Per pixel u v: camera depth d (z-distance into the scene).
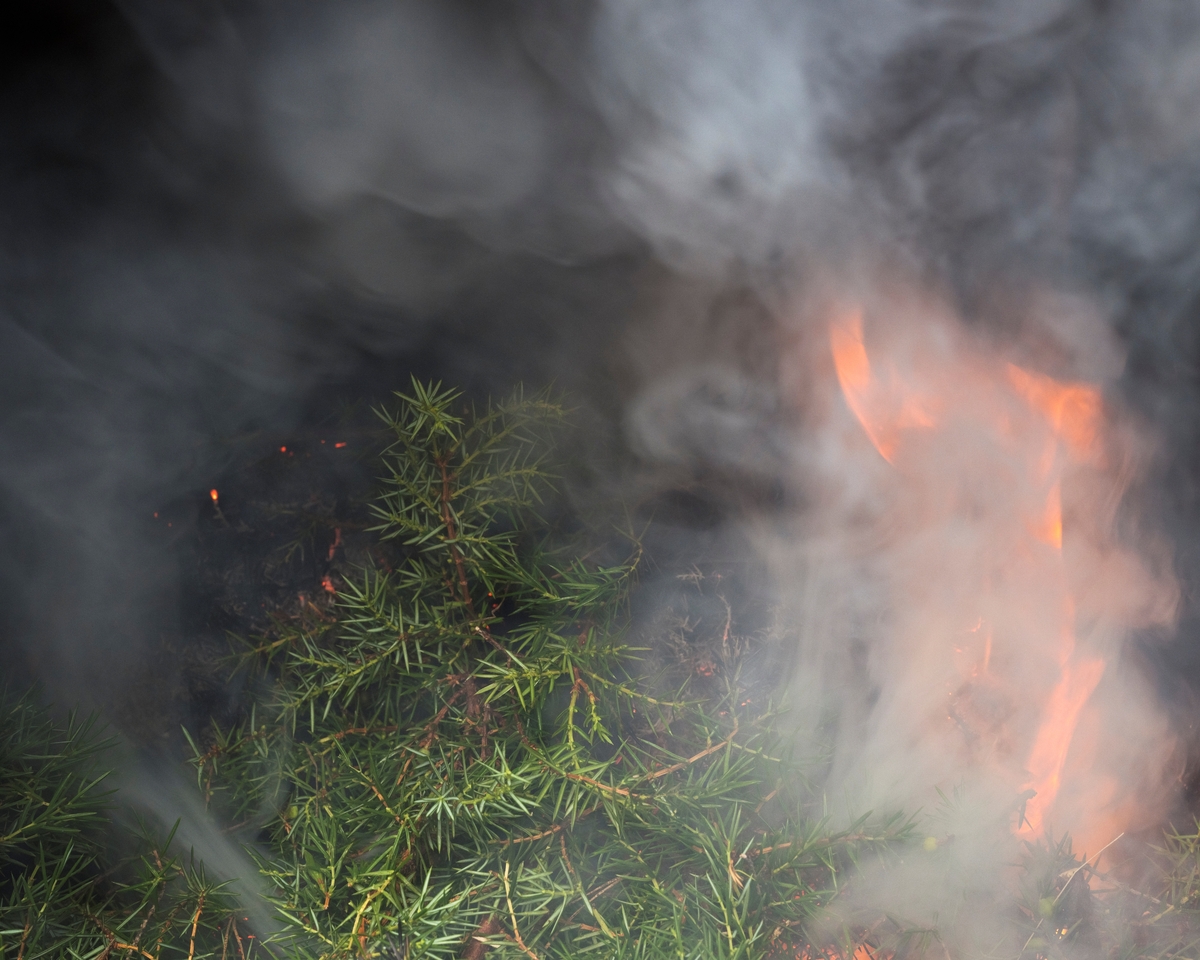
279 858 1.18
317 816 1.14
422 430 1.40
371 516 1.44
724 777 1.16
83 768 1.20
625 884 1.12
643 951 1.04
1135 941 1.12
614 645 1.30
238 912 1.08
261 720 1.33
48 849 1.13
